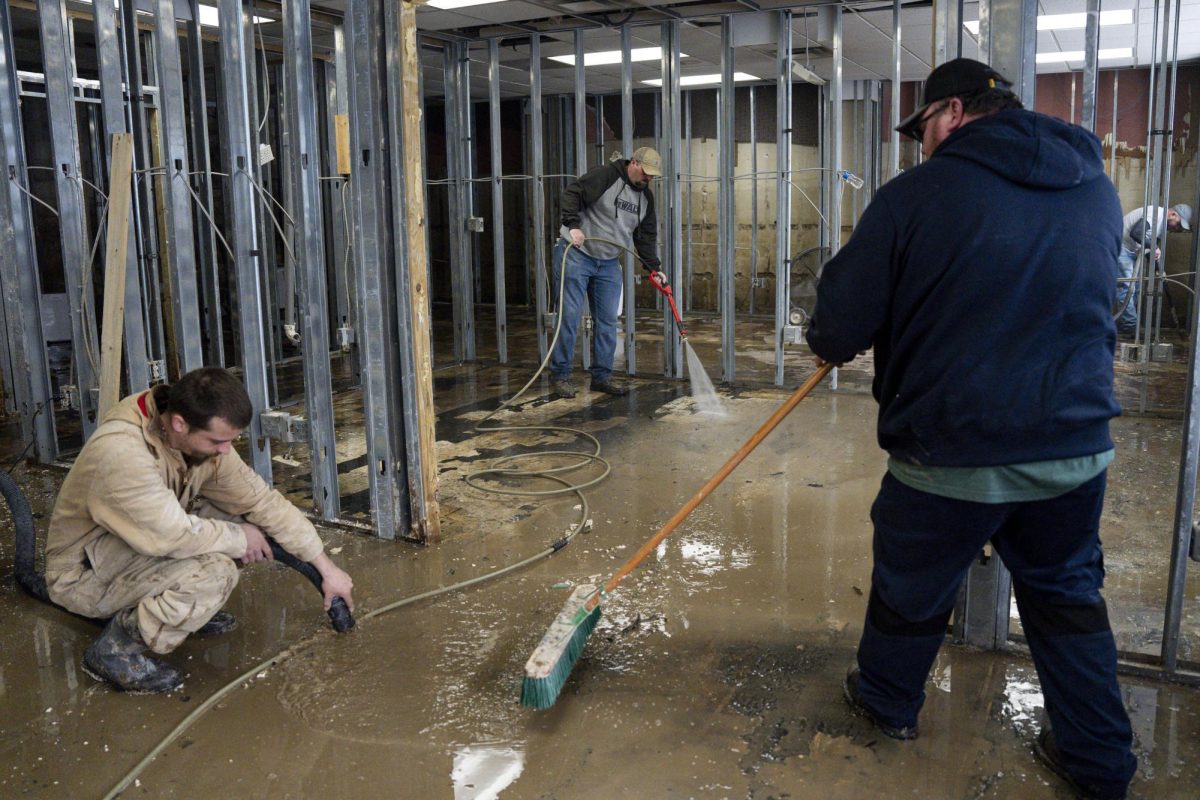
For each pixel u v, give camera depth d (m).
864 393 5.91
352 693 2.38
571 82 9.23
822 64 8.11
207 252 5.37
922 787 1.97
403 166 3.11
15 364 4.34
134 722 2.26
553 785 1.99
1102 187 1.77
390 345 3.32
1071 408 1.74
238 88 3.46
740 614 2.81
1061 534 1.88
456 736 2.18
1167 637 2.34
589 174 5.51
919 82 9.25
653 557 3.26
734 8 5.89
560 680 2.20
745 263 9.95
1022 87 2.23
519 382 6.44
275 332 6.84
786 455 4.52
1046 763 2.03
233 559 2.51
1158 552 3.22
